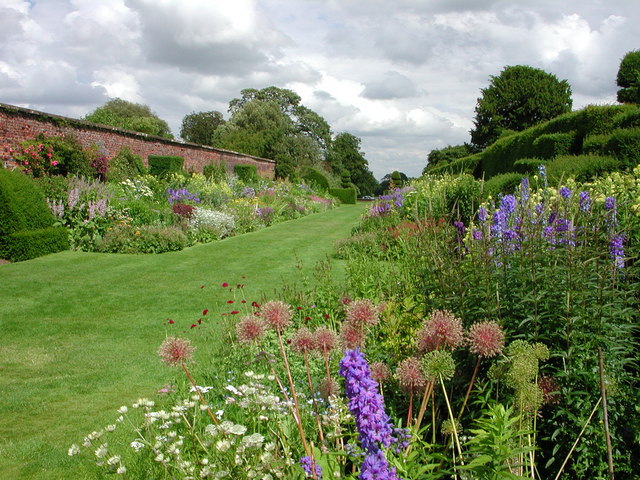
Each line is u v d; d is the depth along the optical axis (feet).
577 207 11.33
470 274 11.19
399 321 12.08
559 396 8.64
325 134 195.11
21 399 14.33
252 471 7.12
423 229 14.97
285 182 107.76
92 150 53.42
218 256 38.19
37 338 19.58
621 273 10.20
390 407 9.60
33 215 37.04
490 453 6.51
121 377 15.83
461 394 9.53
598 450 8.50
